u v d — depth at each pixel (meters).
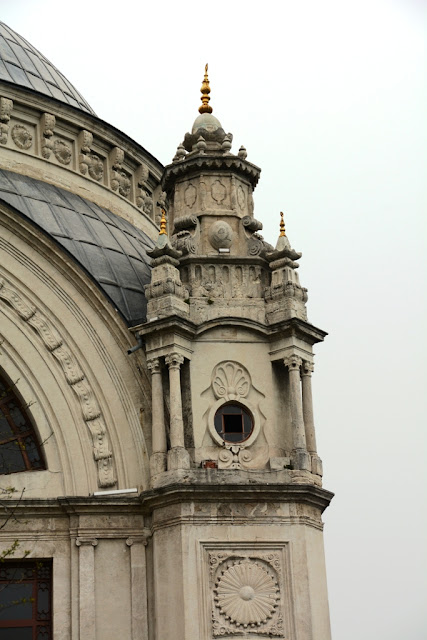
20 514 30.89
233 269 33.12
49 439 31.88
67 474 31.62
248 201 34.75
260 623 29.69
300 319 32.25
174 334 31.62
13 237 32.91
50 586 30.91
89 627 30.14
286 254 33.12
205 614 29.48
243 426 31.91
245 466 31.31
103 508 31.11
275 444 31.62
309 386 32.31
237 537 30.16
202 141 34.72
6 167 36.41
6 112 36.66
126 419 32.19
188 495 30.16
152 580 30.56
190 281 32.78
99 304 32.88
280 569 30.17
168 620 29.61
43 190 36.34
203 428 31.50
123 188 39.81
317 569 30.59
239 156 34.53
